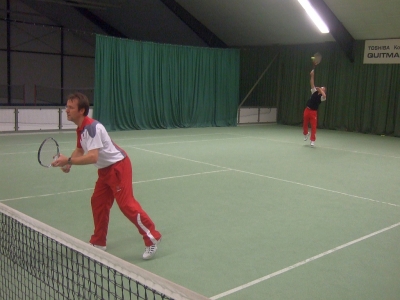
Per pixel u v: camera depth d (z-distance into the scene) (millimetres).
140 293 2908
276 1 13961
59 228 4402
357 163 8773
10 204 5211
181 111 14961
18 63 17516
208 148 10250
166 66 14305
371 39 14547
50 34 18234
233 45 18656
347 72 15328
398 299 3098
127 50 13344
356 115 15273
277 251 3953
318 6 13383
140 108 13953
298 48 16656
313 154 9773
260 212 5180
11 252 3139
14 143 10039
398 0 12133
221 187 6375
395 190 6508
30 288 2920
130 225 4570
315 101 10938
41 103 17609
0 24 16844
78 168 7395
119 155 3498
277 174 7441
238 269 3535
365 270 3582
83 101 3336
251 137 12719
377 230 4629
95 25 19000
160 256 3775
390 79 14242
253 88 17172
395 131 14227
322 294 3137
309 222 4848
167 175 7109
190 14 16750
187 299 1461
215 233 4402
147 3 16266
